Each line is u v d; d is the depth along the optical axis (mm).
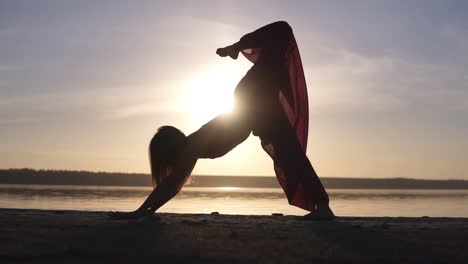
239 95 6102
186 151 5715
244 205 39719
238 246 4414
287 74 6344
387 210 35844
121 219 5672
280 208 34594
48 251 4121
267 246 4445
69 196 57969
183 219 6059
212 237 4738
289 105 6367
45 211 6680
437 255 4285
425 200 68312
